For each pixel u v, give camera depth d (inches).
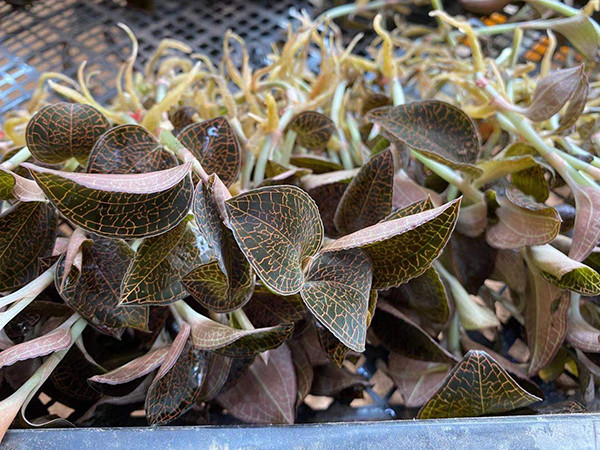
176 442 6.0
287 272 5.8
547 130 10.8
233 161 7.9
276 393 7.8
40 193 7.1
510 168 8.7
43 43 17.5
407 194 9.2
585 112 10.8
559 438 5.9
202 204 5.8
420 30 16.2
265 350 6.8
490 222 8.8
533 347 8.7
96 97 16.0
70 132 7.7
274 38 18.4
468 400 7.1
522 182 9.0
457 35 15.3
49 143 7.7
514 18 16.0
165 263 6.3
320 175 9.1
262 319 7.7
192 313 7.1
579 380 9.2
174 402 6.8
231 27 18.7
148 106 12.2
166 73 12.8
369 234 6.0
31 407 8.9
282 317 7.6
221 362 7.5
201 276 6.1
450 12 18.3
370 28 18.4
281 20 19.1
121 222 6.0
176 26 18.6
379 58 12.7
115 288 6.9
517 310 9.7
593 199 8.0
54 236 7.5
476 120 12.8
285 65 12.0
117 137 7.1
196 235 6.4
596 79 14.0
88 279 6.9
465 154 8.8
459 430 6.0
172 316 8.1
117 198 5.9
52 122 7.6
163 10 19.0
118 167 7.1
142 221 6.0
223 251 6.1
